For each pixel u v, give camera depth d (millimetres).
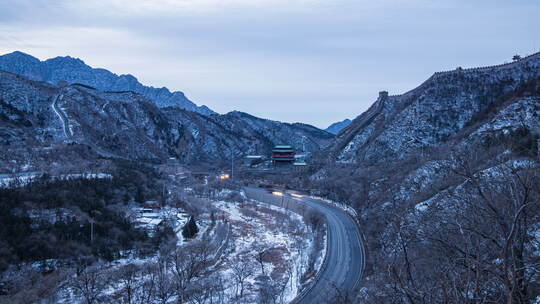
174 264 81438
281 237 112125
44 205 94875
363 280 70312
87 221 94312
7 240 78125
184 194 151125
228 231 115000
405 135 189000
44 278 70750
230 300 66938
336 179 176125
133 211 112750
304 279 75500
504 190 21438
